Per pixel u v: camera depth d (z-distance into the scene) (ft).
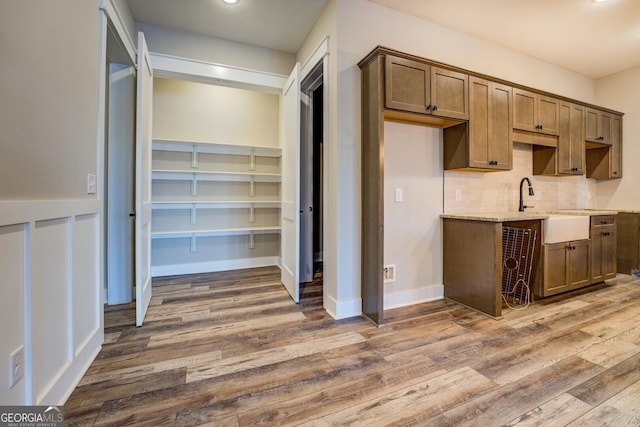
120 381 4.86
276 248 13.23
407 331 6.75
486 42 9.61
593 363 5.42
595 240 9.82
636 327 6.94
